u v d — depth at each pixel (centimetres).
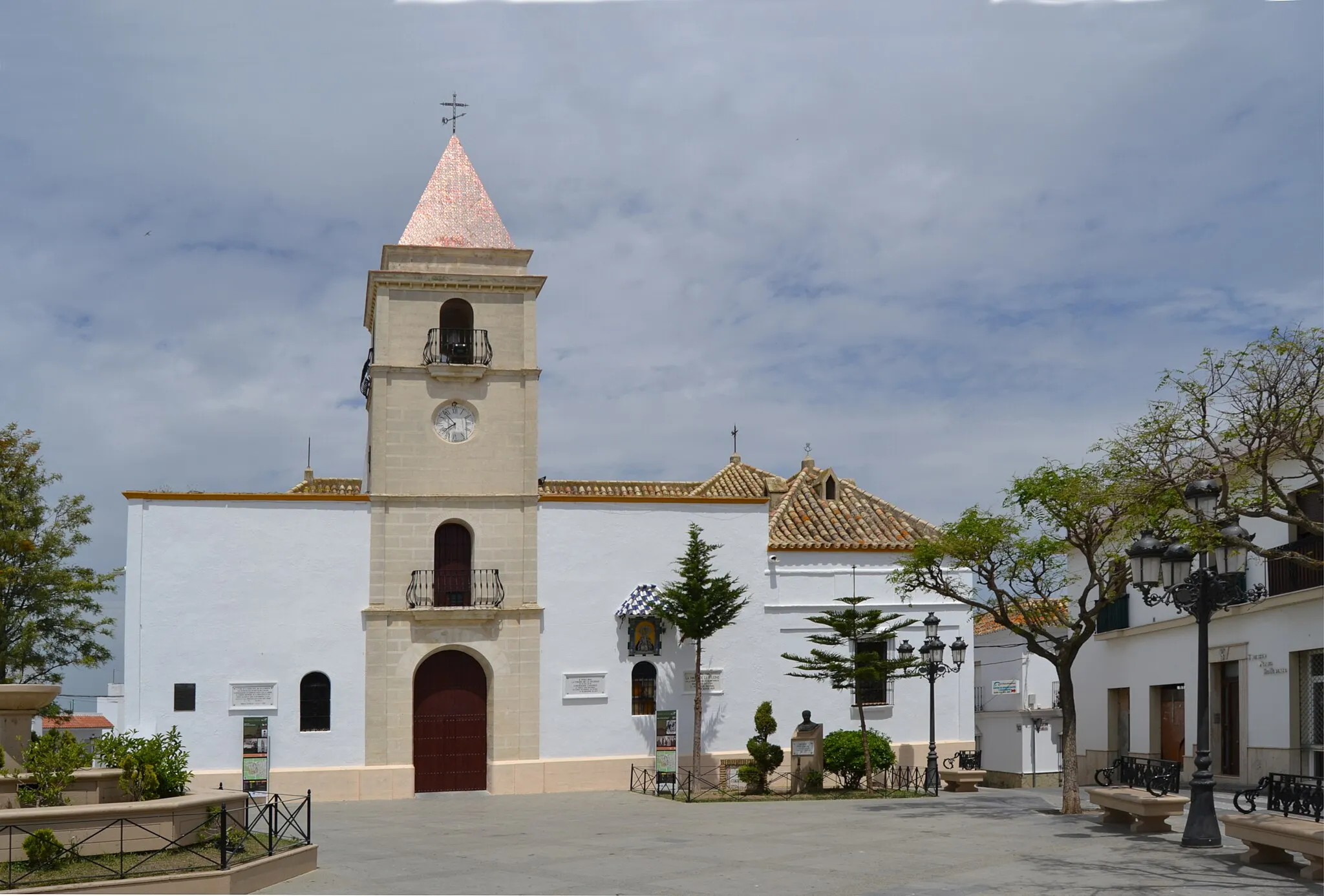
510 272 3347
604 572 3288
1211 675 3175
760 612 3381
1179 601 2045
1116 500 2205
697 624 3148
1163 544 1989
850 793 3062
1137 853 1922
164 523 3102
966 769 3403
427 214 3372
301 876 1823
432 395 3272
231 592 3108
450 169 3453
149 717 3034
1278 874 1709
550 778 3180
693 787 3155
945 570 3334
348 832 2367
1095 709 3878
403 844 2170
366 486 3612
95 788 1928
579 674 3238
